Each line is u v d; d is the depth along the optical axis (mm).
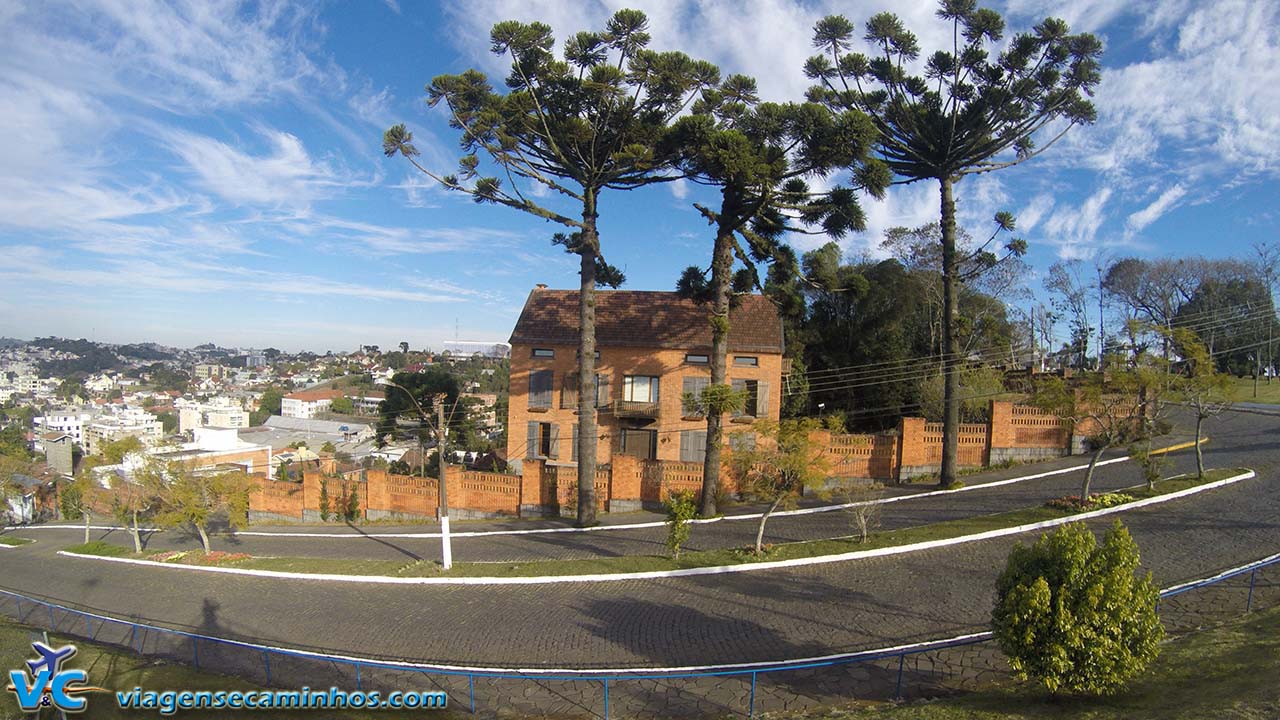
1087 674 8070
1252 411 30844
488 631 13375
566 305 33344
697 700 10031
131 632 14922
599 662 11562
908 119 22719
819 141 19219
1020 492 20938
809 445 17484
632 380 30969
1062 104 21953
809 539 18234
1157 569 13273
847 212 20562
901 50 22594
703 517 22297
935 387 32156
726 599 14211
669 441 30250
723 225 21766
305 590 17312
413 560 19891
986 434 25297
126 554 24859
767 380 29547
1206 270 47250
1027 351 44625
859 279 22234
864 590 13984
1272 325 43844
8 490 39812
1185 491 18188
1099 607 8125
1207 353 20172
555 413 31578
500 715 9969
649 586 15508
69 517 40688
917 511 20062
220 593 17688
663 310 32031
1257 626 10023
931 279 38844
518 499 26672
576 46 21516
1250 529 15062
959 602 12930
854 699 9648
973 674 10094
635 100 21609
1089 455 25344
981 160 23906
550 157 22828
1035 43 20641
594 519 23047
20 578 22484
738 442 19938
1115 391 18109
